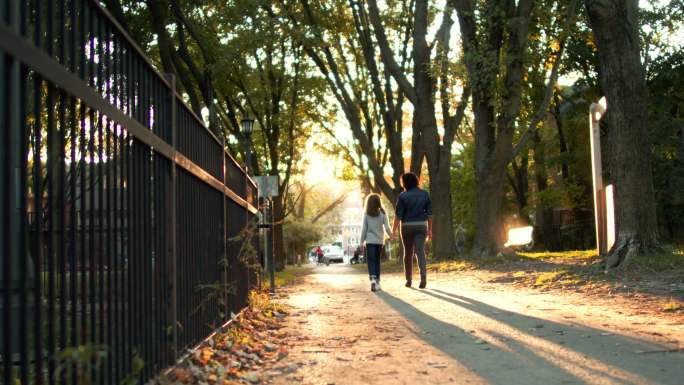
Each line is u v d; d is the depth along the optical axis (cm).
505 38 2097
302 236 6875
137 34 1953
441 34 2583
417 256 1225
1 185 229
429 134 2433
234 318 759
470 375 480
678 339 601
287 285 1728
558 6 2128
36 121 263
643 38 2988
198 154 604
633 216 1199
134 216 393
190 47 2373
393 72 2509
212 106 1936
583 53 3106
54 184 281
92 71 324
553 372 479
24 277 250
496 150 2062
